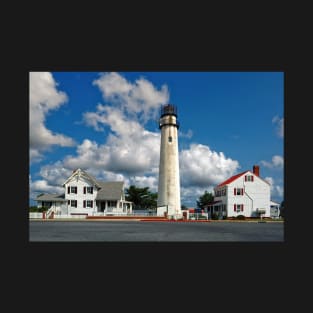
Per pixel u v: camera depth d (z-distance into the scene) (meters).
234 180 52.97
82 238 21.39
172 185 51.56
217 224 39.59
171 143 52.75
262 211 51.94
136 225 35.38
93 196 50.78
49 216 47.12
